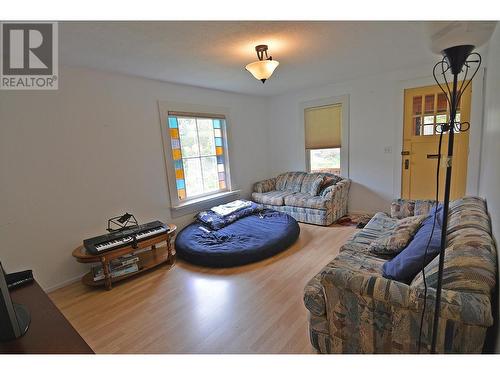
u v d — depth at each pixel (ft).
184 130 13.17
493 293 4.09
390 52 9.53
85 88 9.45
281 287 8.02
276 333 6.10
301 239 11.70
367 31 7.55
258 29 7.11
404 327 3.83
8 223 8.02
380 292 3.90
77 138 9.32
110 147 10.23
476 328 3.37
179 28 6.78
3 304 2.99
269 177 18.57
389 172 13.62
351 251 7.09
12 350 2.93
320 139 15.85
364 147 14.23
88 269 9.64
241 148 16.20
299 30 7.31
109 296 8.19
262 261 9.77
